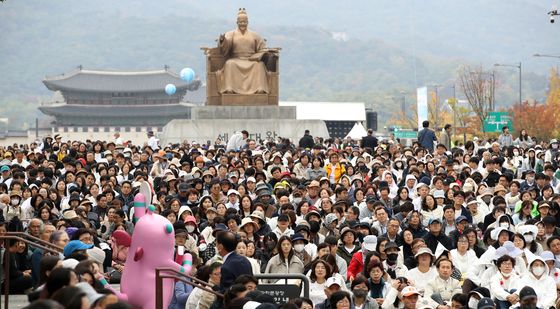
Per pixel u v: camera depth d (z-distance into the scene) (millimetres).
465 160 67875
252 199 51344
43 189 49938
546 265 38344
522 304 33781
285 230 43281
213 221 44312
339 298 32594
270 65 96812
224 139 94750
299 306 30125
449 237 44469
